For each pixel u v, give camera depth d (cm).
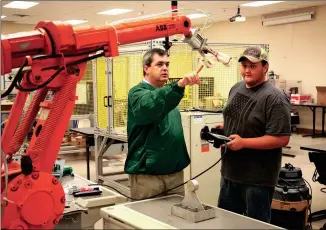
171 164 229
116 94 471
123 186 479
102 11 970
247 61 235
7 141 166
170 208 177
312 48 966
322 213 404
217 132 265
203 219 160
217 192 398
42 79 154
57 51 155
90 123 662
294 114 959
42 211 151
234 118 247
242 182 241
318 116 952
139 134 229
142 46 401
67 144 659
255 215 238
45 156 156
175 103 190
